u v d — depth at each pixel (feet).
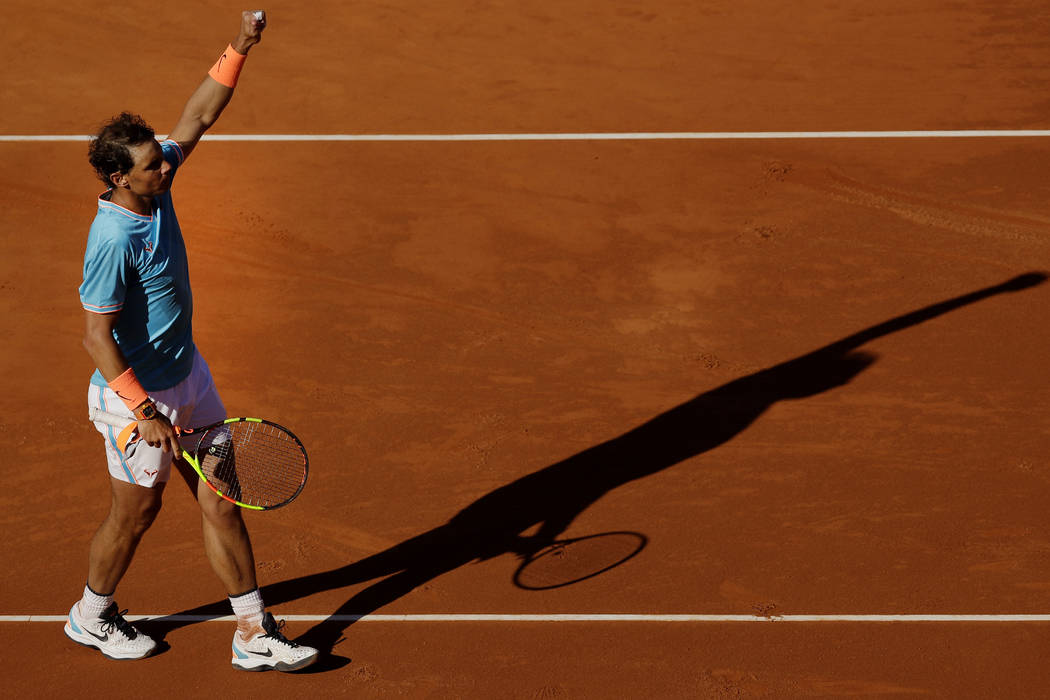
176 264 54.90
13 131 124.16
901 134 121.19
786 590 68.59
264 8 147.43
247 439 80.74
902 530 73.05
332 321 96.43
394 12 146.82
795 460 79.82
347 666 63.77
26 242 107.34
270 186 115.14
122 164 50.52
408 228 108.88
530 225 108.88
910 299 97.40
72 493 77.87
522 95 130.00
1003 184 112.57
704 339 93.45
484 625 66.54
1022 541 71.72
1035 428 82.23
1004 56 134.31
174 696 61.82
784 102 127.24
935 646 64.08
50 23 143.74
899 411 84.43
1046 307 95.50
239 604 61.00
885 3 145.79
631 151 119.75
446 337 94.32
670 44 138.82
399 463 80.28
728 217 109.29
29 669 63.72
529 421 84.53
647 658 63.82
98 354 52.65
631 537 73.15
